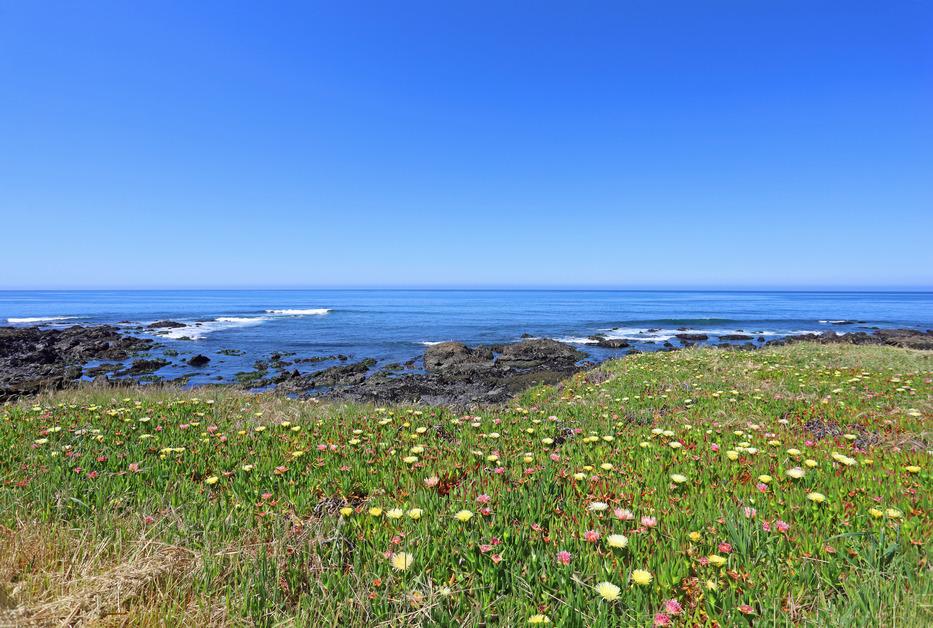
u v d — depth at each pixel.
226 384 24.02
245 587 3.04
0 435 6.82
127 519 4.12
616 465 5.45
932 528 3.48
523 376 26.48
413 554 3.39
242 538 3.75
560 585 3.01
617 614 2.84
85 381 24.58
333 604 2.91
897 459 5.15
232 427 7.70
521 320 67.81
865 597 2.67
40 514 4.16
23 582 3.05
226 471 5.46
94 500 4.53
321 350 38.16
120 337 44.66
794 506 3.96
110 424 7.67
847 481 4.50
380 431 7.50
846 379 11.40
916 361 15.00
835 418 7.78
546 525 3.92
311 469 5.54
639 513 4.01
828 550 3.20
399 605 2.90
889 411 8.11
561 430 7.61
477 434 7.37
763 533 3.44
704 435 6.73
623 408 9.29
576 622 2.69
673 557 3.25
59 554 3.47
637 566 3.23
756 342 42.91
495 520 3.84
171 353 35.56
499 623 2.73
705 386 11.71
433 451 6.22
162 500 4.45
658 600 2.90
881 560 3.07
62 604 2.85
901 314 80.62
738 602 2.81
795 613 2.68
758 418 8.05
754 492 4.34
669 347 39.41
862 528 3.54
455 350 33.81
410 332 51.69
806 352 17.67
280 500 4.59
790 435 6.75
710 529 3.56
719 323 63.19
